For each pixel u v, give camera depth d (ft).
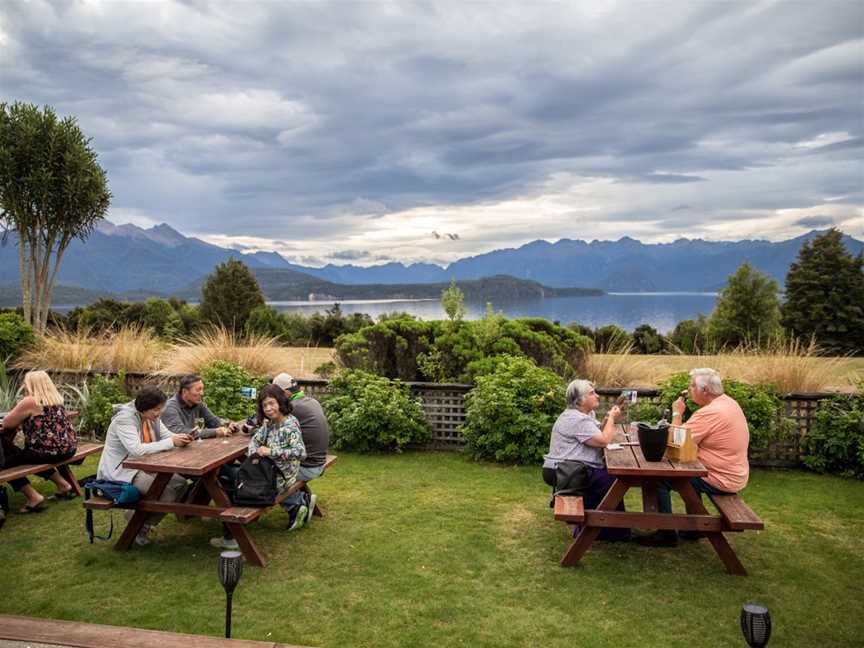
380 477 25.13
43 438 20.81
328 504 21.83
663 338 89.61
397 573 16.20
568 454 18.49
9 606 14.29
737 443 16.93
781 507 21.53
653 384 32.55
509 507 21.45
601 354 36.22
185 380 20.70
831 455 25.68
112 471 17.67
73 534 18.98
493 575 16.11
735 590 15.29
